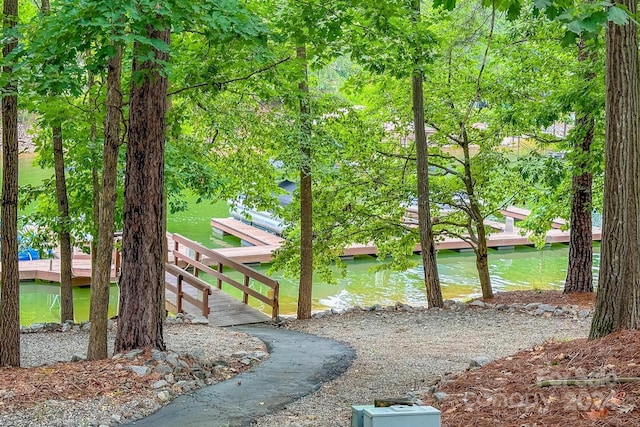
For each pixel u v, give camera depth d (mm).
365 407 4113
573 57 16266
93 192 13531
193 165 13562
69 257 14000
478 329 12438
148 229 9117
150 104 9023
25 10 12758
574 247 16781
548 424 5586
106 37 7551
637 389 5969
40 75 8242
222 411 6992
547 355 7609
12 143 9023
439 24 15719
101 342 9102
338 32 10430
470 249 27359
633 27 7598
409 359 9828
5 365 8961
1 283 9070
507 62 16844
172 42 11492
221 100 14594
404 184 16750
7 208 8992
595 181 17438
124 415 6742
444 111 16422
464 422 5906
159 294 9266
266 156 15797
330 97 15312
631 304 7648
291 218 17141
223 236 30031
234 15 8477
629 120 7656
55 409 6750
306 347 11172
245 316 15500
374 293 20453
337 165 17312
